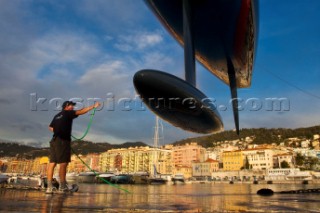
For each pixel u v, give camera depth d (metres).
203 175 122.88
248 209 2.71
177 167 124.81
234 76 6.63
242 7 4.86
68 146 4.48
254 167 120.31
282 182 73.06
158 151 125.69
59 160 4.37
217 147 197.75
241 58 6.18
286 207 2.99
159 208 2.66
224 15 5.09
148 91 3.66
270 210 2.65
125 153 135.75
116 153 140.25
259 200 4.26
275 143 194.00
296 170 100.06
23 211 2.08
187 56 4.50
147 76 3.53
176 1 5.29
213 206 3.00
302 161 126.94
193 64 4.50
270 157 118.44
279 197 5.32
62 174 4.51
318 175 93.75
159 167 121.56
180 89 3.56
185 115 3.88
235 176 110.56
